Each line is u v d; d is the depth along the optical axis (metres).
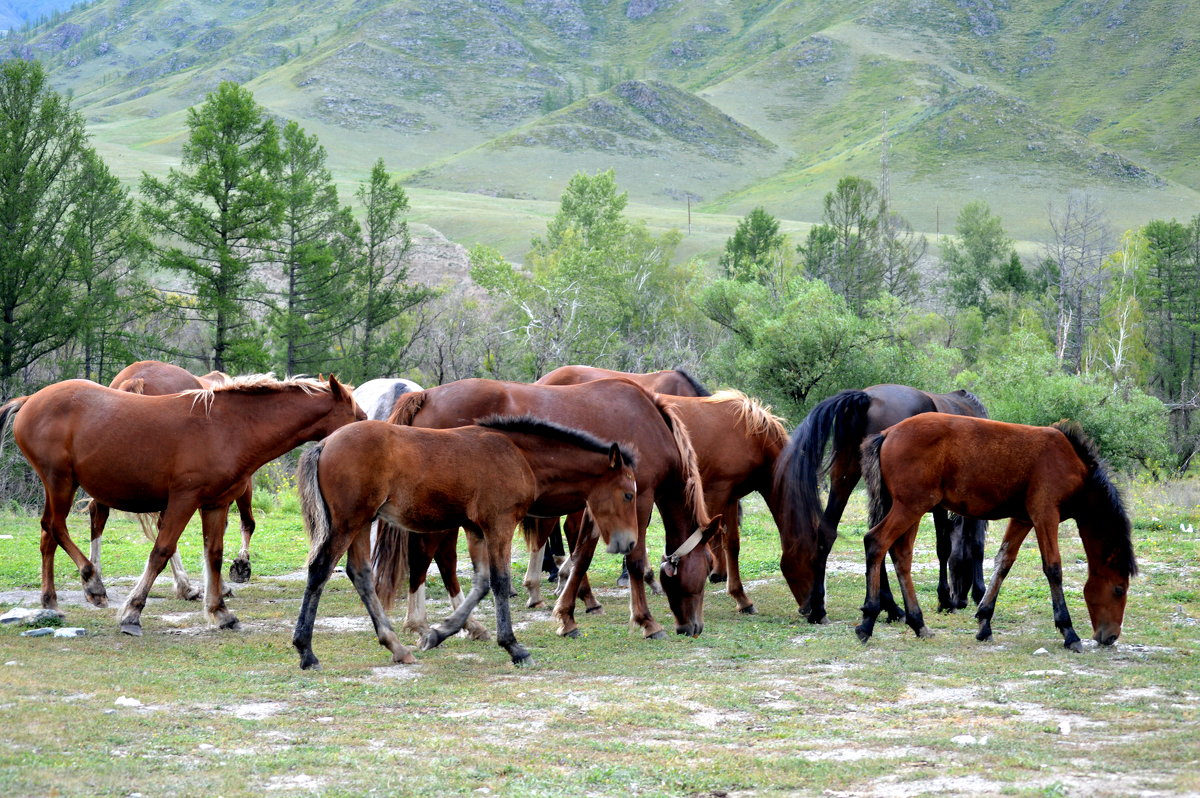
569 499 8.66
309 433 9.62
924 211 154.75
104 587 11.02
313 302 41.38
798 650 8.55
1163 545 14.27
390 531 8.79
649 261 66.31
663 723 6.33
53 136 31.55
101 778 5.05
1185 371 45.44
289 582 12.41
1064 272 52.72
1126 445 24.89
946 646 8.67
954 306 69.50
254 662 8.03
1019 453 8.76
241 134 38.44
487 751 5.73
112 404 9.23
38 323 29.53
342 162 191.75
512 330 42.78
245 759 5.48
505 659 8.27
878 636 9.12
